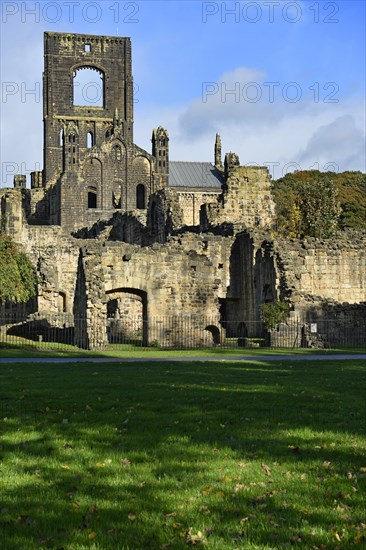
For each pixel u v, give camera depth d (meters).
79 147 184.12
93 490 14.17
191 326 59.12
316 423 20.47
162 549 11.44
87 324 53.78
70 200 176.88
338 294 65.50
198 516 12.76
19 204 102.81
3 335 60.28
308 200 136.00
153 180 183.75
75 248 85.94
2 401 24.44
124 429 19.61
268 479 14.89
